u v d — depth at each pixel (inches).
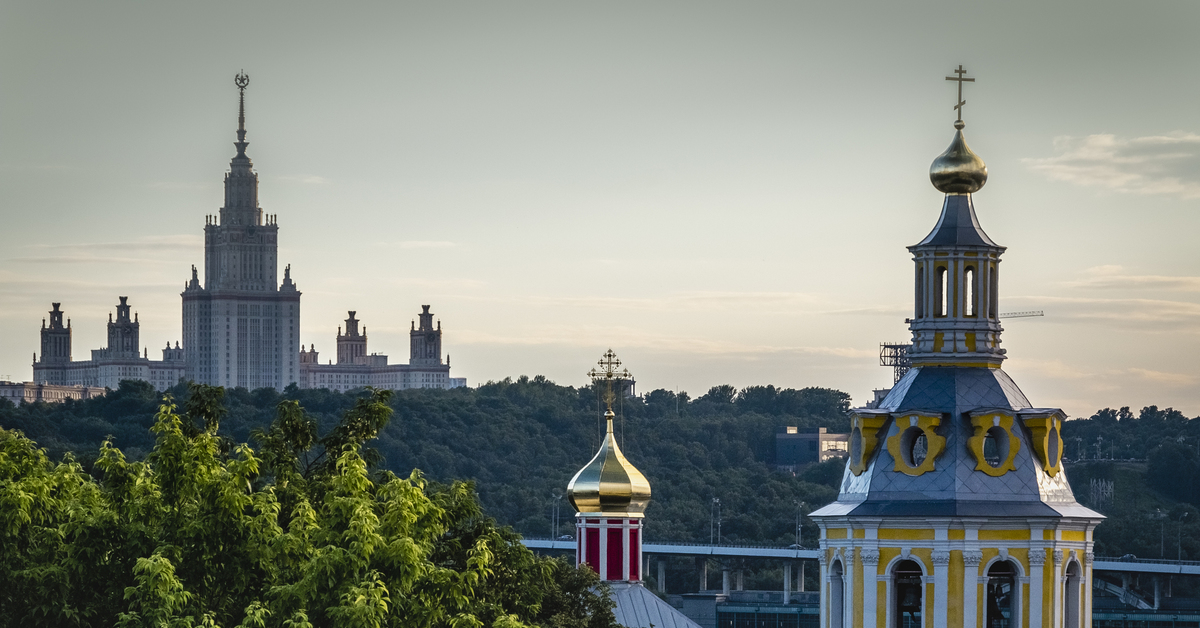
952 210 5516.7
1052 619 5236.2
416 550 5816.9
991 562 5221.5
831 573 5408.5
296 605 5664.4
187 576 5846.5
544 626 7490.2
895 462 5344.5
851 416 5462.6
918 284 5477.4
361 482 6146.7
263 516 5871.1
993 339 5438.0
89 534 5895.7
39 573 5826.8
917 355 5433.1
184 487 6023.6
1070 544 5290.4
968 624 5206.7
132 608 5639.8
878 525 5260.8
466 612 6097.4
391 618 5816.9
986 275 5438.0
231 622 5871.1
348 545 5841.5
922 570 5241.1
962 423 5334.6
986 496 5265.8
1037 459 5344.5
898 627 5300.2
